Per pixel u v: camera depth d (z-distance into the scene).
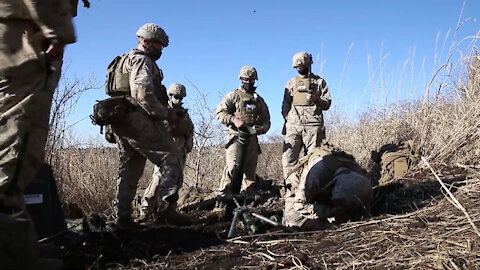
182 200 7.86
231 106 7.77
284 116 8.21
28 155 3.30
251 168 7.74
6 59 3.27
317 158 5.04
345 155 5.12
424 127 7.03
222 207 6.75
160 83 4.82
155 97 4.60
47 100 3.44
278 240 4.02
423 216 4.18
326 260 3.46
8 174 3.19
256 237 4.21
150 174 9.78
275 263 3.42
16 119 3.25
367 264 3.29
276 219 4.69
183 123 6.28
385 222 4.22
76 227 4.89
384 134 8.35
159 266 3.56
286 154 8.02
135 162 4.84
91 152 7.20
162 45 4.98
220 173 9.53
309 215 4.90
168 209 4.57
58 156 6.10
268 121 7.95
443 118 7.09
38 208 3.82
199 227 4.61
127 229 4.29
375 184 6.59
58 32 3.32
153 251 3.86
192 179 9.62
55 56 3.41
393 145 6.89
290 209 5.05
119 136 4.68
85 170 6.95
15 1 3.25
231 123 7.66
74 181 6.79
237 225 4.96
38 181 3.87
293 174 5.27
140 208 6.80
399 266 3.17
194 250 3.92
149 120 4.61
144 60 4.64
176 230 4.34
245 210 4.58
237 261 3.61
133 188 4.84
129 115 4.57
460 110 7.03
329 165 4.93
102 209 6.78
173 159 4.66
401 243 3.59
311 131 7.89
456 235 3.57
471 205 4.34
